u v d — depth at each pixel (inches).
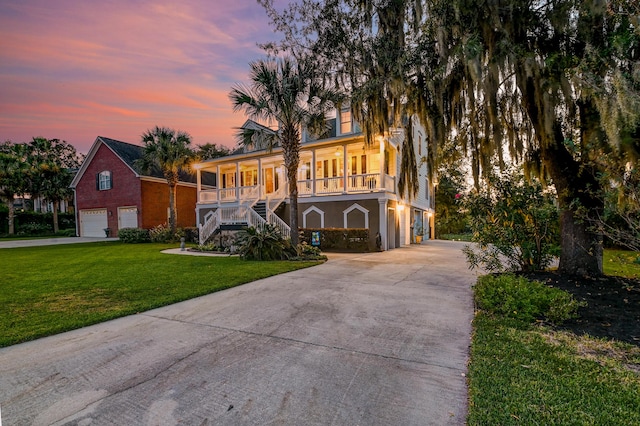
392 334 142.6
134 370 110.7
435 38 219.9
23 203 1408.7
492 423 78.8
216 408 88.3
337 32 287.3
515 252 238.5
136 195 864.9
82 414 85.7
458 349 125.6
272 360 117.6
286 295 216.1
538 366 107.6
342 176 607.2
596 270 205.2
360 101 291.6
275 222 537.6
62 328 151.2
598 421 78.5
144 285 245.3
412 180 289.9
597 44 170.2
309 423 81.4
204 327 154.7
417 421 81.4
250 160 698.2
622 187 151.0
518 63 188.1
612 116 142.0
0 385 101.2
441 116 233.8
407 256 439.2
